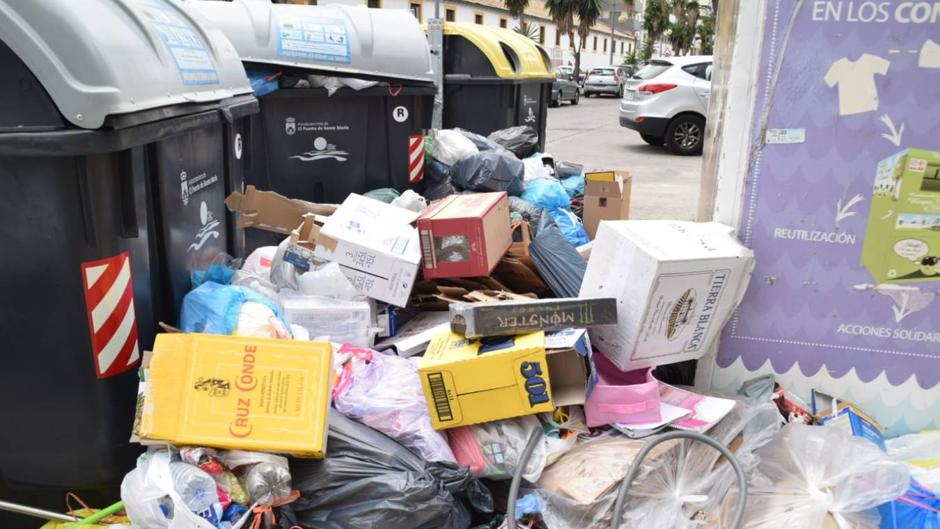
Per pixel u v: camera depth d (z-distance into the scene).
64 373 2.10
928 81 2.38
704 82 11.56
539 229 3.76
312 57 4.12
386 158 4.49
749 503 2.36
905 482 2.27
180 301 2.52
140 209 2.20
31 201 1.98
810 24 2.42
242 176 3.49
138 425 2.02
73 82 1.87
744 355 2.80
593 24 45.88
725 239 2.56
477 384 2.24
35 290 2.04
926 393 2.68
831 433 2.45
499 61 6.20
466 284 3.15
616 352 2.56
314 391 2.08
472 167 4.64
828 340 2.71
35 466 2.18
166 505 1.89
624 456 2.29
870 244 2.56
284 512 2.04
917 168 2.45
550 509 2.21
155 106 2.15
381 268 2.95
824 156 2.52
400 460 2.13
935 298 2.57
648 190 8.48
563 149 12.54
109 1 2.22
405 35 4.39
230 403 2.04
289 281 3.04
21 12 1.85
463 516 2.18
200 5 4.11
